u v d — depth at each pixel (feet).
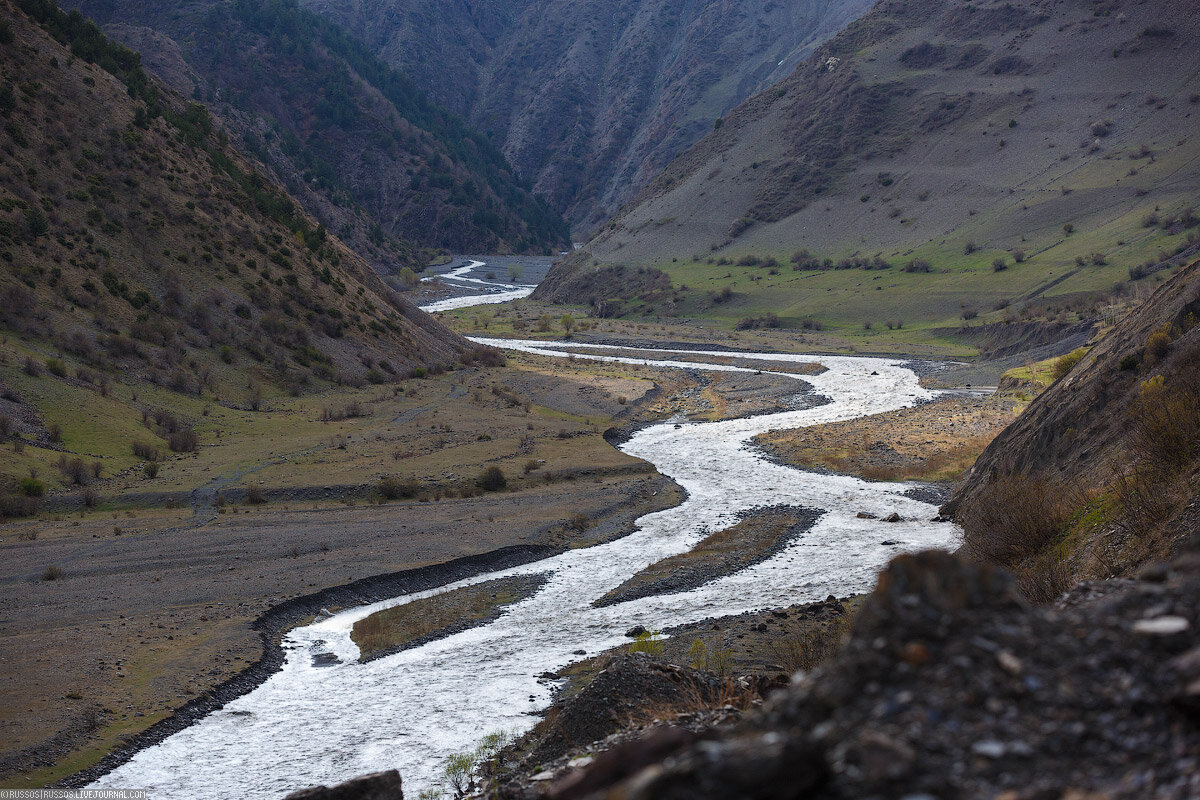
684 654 85.92
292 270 361.10
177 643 102.78
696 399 319.68
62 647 99.40
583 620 112.78
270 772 70.49
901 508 167.12
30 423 195.31
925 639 14.07
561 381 344.28
